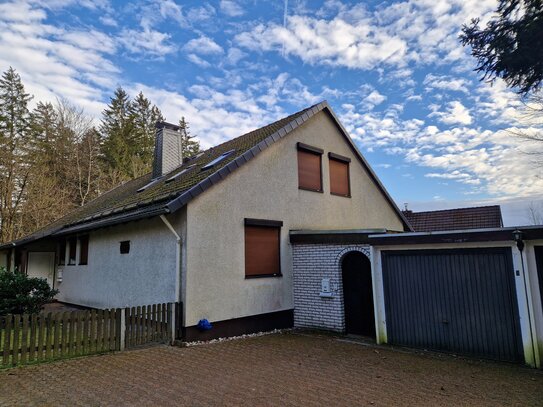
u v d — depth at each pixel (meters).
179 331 8.08
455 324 7.18
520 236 6.41
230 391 4.93
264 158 10.32
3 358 6.05
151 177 16.44
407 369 6.08
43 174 26.66
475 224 21.55
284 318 10.16
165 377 5.52
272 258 10.21
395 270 8.06
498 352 6.62
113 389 4.97
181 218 8.47
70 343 6.68
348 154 13.88
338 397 4.76
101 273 11.93
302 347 7.70
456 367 6.22
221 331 8.59
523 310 6.38
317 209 11.95
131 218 9.13
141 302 9.65
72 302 13.95
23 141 28.44
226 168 9.04
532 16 9.06
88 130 32.56
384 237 8.10
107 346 7.11
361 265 9.42
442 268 7.44
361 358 6.80
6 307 9.52
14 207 24.73
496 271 6.80
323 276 9.90
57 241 16.50
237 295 9.05
